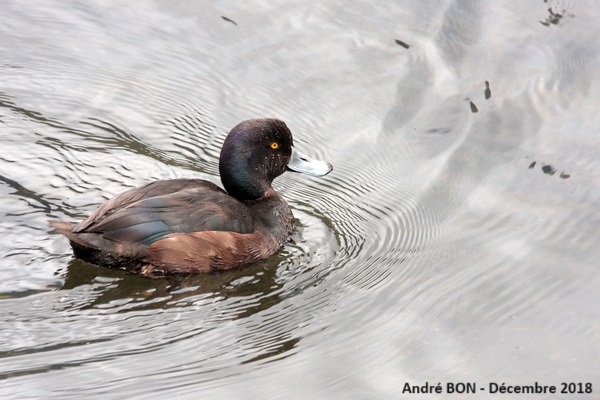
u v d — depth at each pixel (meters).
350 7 16.75
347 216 12.19
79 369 8.68
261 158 11.63
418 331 9.64
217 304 10.02
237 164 11.52
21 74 14.41
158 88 14.55
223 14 16.52
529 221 11.71
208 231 10.40
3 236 10.70
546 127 13.66
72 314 9.53
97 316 9.55
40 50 15.13
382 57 15.48
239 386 8.65
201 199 10.62
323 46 15.77
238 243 10.66
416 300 10.23
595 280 10.47
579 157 12.95
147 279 10.27
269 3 16.86
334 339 9.48
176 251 10.17
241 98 14.52
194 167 12.83
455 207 12.16
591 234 11.36
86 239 9.84
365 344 9.40
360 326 9.73
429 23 16.25
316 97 14.62
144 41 15.70
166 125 13.70
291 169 11.97
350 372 8.93
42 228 10.92
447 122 13.99
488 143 13.45
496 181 12.62
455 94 14.56
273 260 11.05
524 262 10.87
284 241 11.48
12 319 9.35
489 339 9.48
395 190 12.67
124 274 10.23
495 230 11.59
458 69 15.12
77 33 15.73
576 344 9.37
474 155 13.23
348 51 15.65
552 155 13.04
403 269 10.89
